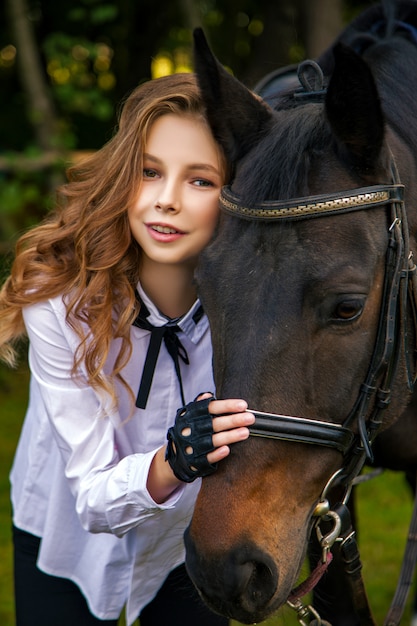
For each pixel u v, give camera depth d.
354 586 1.58
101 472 1.55
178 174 1.53
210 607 1.31
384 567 3.04
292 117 1.47
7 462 4.05
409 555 1.80
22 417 4.74
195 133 1.53
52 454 1.70
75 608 1.74
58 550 1.69
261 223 1.36
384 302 1.41
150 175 1.57
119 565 1.67
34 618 1.75
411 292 1.49
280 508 1.33
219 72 1.50
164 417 1.66
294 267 1.32
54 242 1.65
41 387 1.61
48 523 1.68
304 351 1.32
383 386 1.45
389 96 1.68
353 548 1.54
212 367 1.54
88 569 1.68
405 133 1.64
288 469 1.34
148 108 1.52
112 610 1.69
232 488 1.30
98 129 7.40
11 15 5.17
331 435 1.36
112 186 1.58
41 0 6.86
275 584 1.29
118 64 7.56
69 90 5.15
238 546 1.27
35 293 1.59
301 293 1.32
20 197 4.79
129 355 1.58
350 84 1.35
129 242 1.59
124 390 1.64
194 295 1.67
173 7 7.14
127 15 7.07
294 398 1.31
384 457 1.94
